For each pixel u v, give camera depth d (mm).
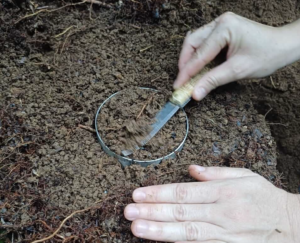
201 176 328
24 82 402
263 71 392
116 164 351
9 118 371
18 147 354
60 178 340
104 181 339
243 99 418
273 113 478
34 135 362
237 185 319
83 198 329
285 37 382
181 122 372
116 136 358
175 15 471
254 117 402
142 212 305
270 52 379
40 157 352
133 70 418
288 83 478
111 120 365
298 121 474
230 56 389
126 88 400
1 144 357
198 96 377
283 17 507
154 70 419
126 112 369
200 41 399
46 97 390
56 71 413
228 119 396
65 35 442
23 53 426
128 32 454
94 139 365
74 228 313
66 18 458
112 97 383
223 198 314
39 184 336
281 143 475
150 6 462
